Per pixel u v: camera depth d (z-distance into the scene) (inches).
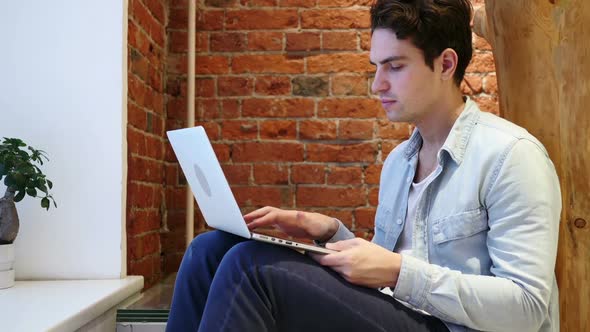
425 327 39.6
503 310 37.1
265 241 39.0
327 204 97.3
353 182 97.1
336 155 97.5
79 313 52.8
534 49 53.0
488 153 40.8
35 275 72.2
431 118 45.4
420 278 38.4
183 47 99.8
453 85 45.1
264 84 98.5
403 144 51.7
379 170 97.0
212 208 44.9
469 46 44.8
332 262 39.3
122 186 73.7
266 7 98.8
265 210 51.6
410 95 43.1
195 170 45.4
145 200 86.3
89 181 73.0
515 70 54.4
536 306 36.9
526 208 38.2
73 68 73.2
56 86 73.0
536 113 53.1
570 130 51.6
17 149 65.8
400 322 39.0
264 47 98.5
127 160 75.9
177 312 44.9
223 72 98.8
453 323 40.0
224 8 99.0
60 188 72.7
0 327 46.8
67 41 73.2
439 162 43.2
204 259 44.9
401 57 42.5
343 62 97.8
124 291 67.4
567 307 51.3
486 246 41.1
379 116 97.3
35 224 72.4
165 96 99.0
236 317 36.6
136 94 81.4
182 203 99.2
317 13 98.3
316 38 98.2
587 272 50.8
